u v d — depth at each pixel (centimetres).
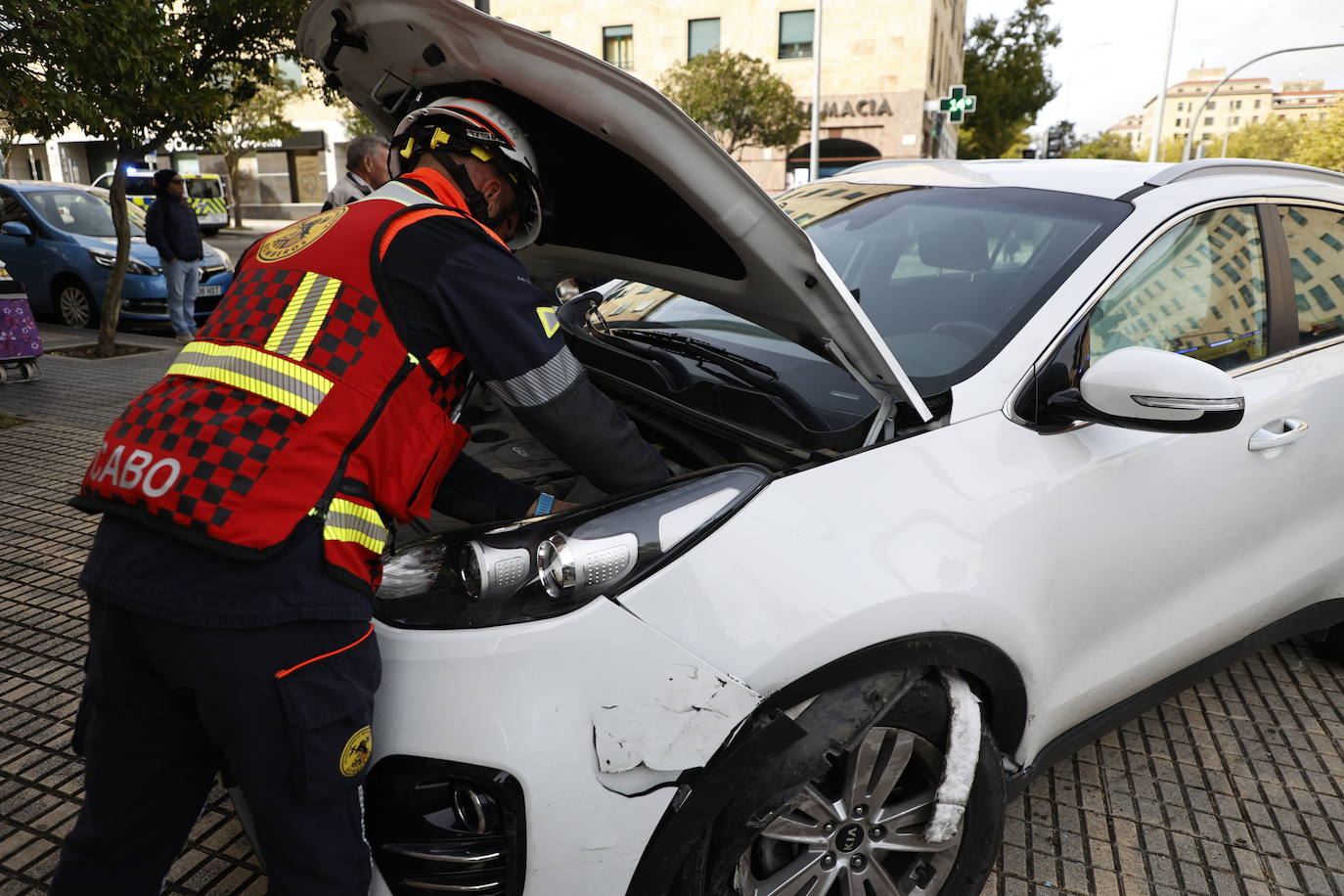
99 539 136
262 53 803
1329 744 276
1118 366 182
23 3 462
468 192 160
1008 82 3675
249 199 3550
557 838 143
